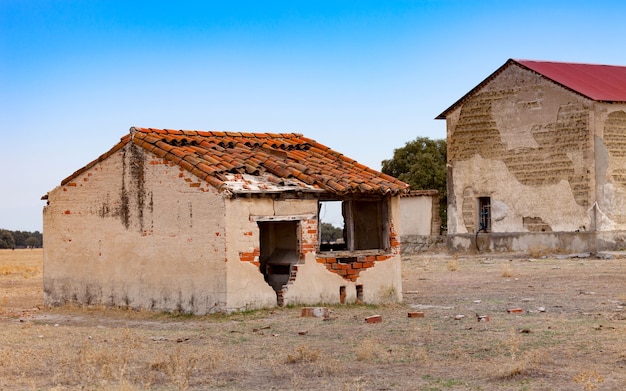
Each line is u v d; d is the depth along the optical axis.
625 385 13.33
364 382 13.91
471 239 46.59
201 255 22.31
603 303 23.17
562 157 43.22
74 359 16.39
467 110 47.19
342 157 26.66
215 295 22.02
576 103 42.62
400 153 66.50
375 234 25.88
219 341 18.30
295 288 22.97
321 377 14.48
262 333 19.22
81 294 25.19
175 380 14.05
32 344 18.44
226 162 23.25
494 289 27.88
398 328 19.48
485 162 46.41
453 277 32.75
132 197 23.97
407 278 32.94
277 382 14.21
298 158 25.42
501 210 45.72
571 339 17.34
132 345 17.77
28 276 42.44
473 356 15.97
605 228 42.22
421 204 49.22
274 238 24.91
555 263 37.12
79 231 25.31
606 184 42.34
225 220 21.84
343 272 23.84
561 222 43.22
